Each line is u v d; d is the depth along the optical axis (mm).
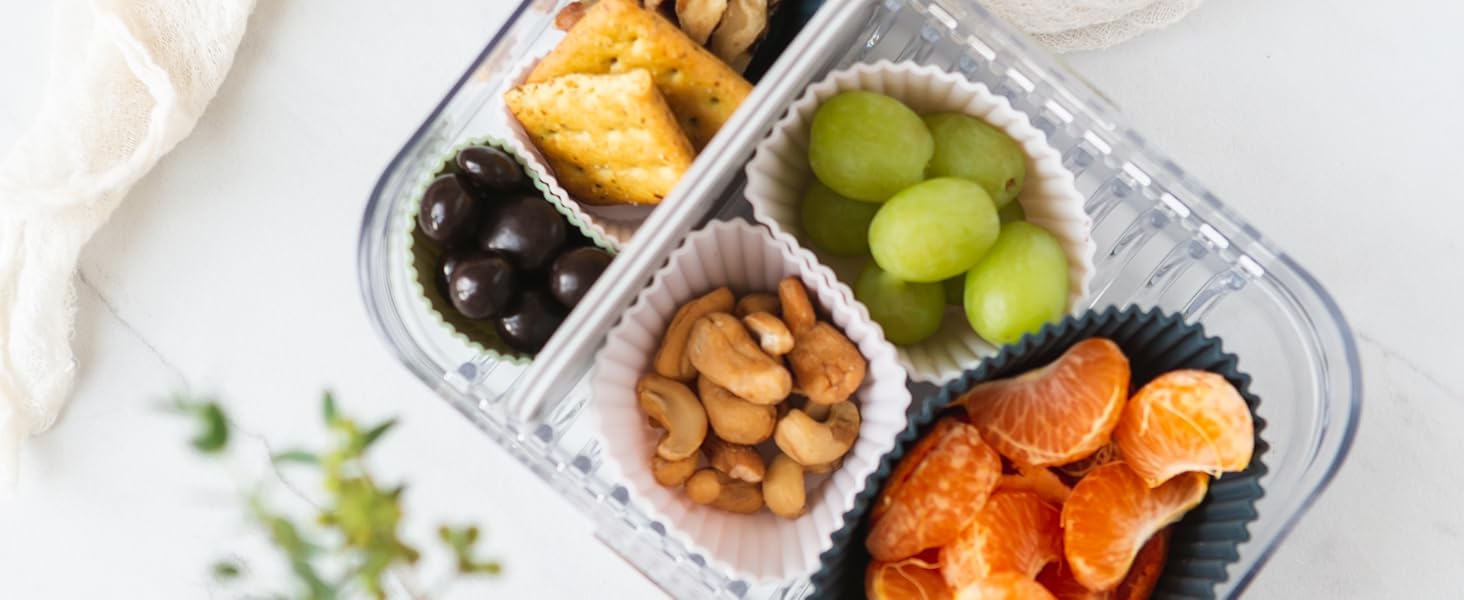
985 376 494
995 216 491
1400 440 545
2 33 578
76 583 581
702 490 506
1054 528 499
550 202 524
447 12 568
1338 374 507
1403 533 543
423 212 502
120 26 557
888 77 507
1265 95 551
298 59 571
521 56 525
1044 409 493
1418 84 550
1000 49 515
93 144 567
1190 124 552
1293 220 549
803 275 508
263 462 574
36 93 580
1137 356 506
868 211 510
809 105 504
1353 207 549
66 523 580
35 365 568
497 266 502
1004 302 495
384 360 571
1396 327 547
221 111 573
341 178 572
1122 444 496
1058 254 500
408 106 570
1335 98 551
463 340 516
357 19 570
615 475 512
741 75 529
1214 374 487
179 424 575
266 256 574
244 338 574
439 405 569
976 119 512
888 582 496
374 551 569
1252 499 484
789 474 508
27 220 563
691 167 494
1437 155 548
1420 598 542
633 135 504
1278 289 513
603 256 512
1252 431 484
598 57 506
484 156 504
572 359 490
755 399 501
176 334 575
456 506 568
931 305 506
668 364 508
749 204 520
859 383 503
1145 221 521
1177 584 500
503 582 568
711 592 515
